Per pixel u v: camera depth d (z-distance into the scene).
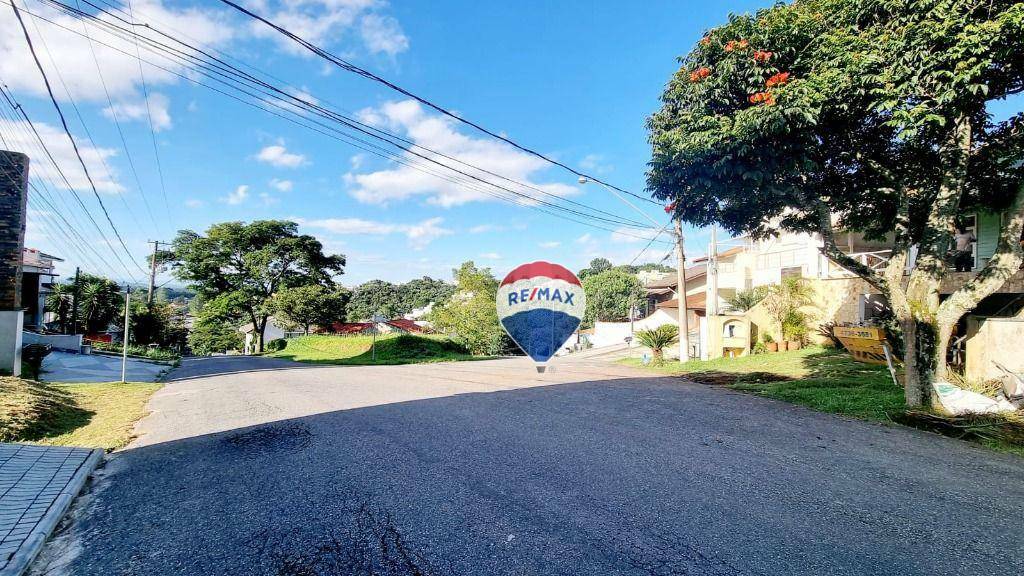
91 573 2.60
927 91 5.44
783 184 6.77
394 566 2.63
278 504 3.52
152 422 6.51
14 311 10.47
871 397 7.31
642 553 2.76
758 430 5.75
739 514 3.30
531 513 3.32
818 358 11.91
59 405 7.04
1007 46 4.93
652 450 4.88
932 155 7.08
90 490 3.85
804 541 2.91
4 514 3.21
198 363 22.53
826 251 7.42
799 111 5.59
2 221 10.63
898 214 7.09
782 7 6.75
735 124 6.05
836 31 6.15
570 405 7.49
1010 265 6.05
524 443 5.16
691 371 12.42
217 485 3.94
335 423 6.24
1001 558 2.72
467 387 9.94
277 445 5.17
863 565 2.64
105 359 18.31
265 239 37.28
